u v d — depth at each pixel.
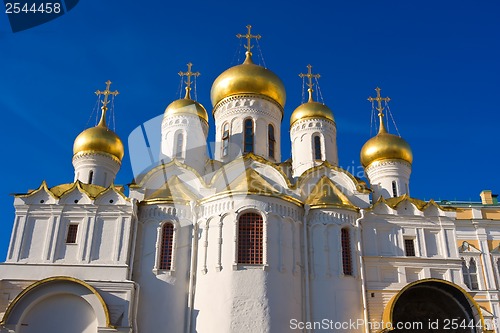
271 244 30.33
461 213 45.62
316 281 31.14
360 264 32.09
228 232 30.50
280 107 42.91
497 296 42.09
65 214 31.83
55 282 28.81
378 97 47.41
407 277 32.59
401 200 34.97
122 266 30.14
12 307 27.86
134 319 29.22
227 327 28.31
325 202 32.94
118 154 42.09
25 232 31.34
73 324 28.56
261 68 42.81
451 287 29.89
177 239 31.81
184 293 30.67
